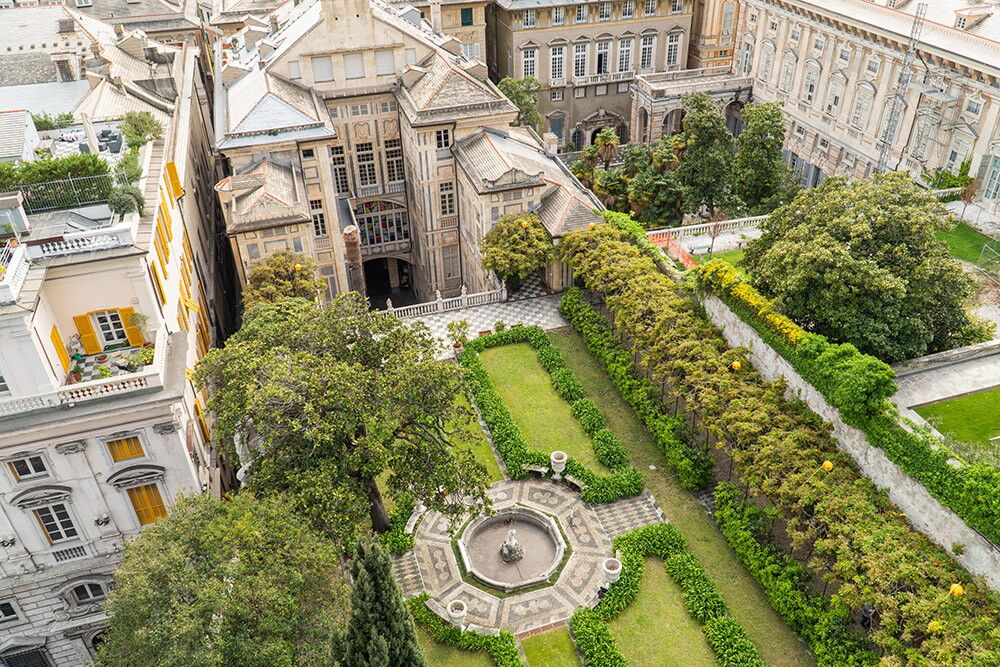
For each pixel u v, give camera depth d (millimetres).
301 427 40969
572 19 106188
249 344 46750
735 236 78062
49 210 45875
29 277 40156
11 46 77125
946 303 50375
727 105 108438
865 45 84125
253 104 72812
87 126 52656
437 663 43031
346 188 85625
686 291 61969
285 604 35438
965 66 72375
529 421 59250
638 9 107938
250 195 69062
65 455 41000
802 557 46719
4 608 44844
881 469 45031
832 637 41000
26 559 43344
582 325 67875
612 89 112625
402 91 80375
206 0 127250
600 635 43156
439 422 49500
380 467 42125
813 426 48594
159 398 40625
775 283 53656
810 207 55344
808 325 53562
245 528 36656
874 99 84375
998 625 36312
